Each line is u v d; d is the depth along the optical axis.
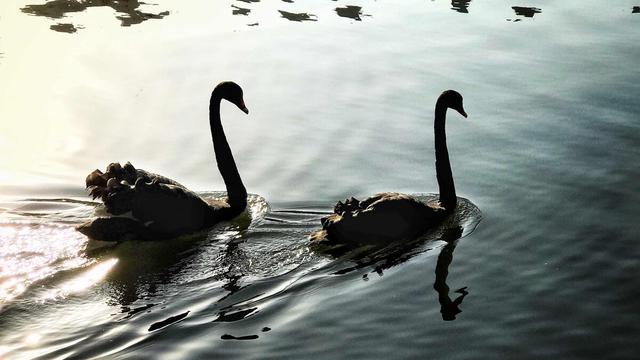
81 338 9.77
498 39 18.50
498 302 10.52
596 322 10.10
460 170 13.70
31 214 12.60
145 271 11.11
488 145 14.39
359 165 14.01
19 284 10.70
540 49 17.92
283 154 14.39
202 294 10.64
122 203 11.73
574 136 14.45
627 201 12.55
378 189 13.30
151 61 17.73
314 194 13.20
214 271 11.14
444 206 12.55
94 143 14.90
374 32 19.03
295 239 11.95
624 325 10.04
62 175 13.86
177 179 13.83
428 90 16.38
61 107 16.03
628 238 11.69
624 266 11.12
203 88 16.64
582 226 12.02
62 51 18.25
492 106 15.66
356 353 9.63
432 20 19.69
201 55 17.94
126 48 18.34
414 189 13.29
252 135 15.03
